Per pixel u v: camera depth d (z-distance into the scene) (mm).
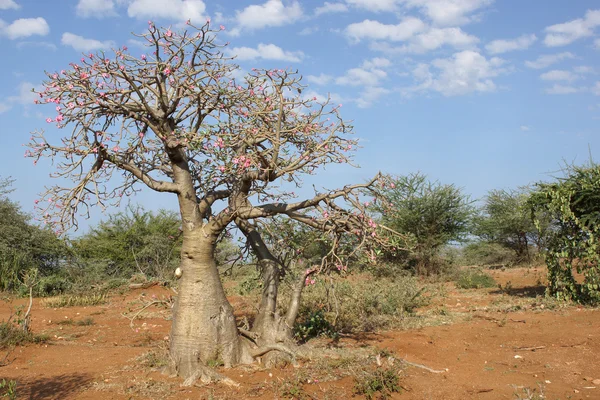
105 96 6320
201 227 6680
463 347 8344
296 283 7457
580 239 11633
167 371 6789
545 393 6211
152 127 6508
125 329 11227
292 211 6922
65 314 13383
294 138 7082
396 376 6301
